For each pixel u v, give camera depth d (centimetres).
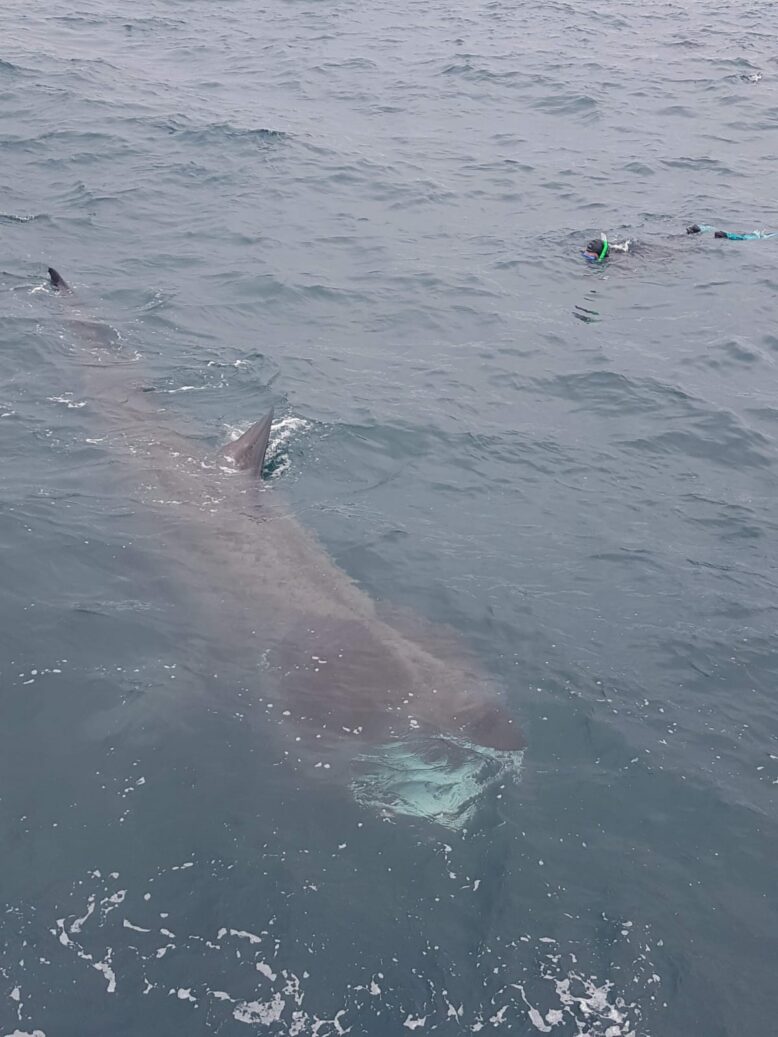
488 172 2862
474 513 1330
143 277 2023
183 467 1356
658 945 776
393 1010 718
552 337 1889
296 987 729
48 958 735
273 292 2002
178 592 1132
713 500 1394
